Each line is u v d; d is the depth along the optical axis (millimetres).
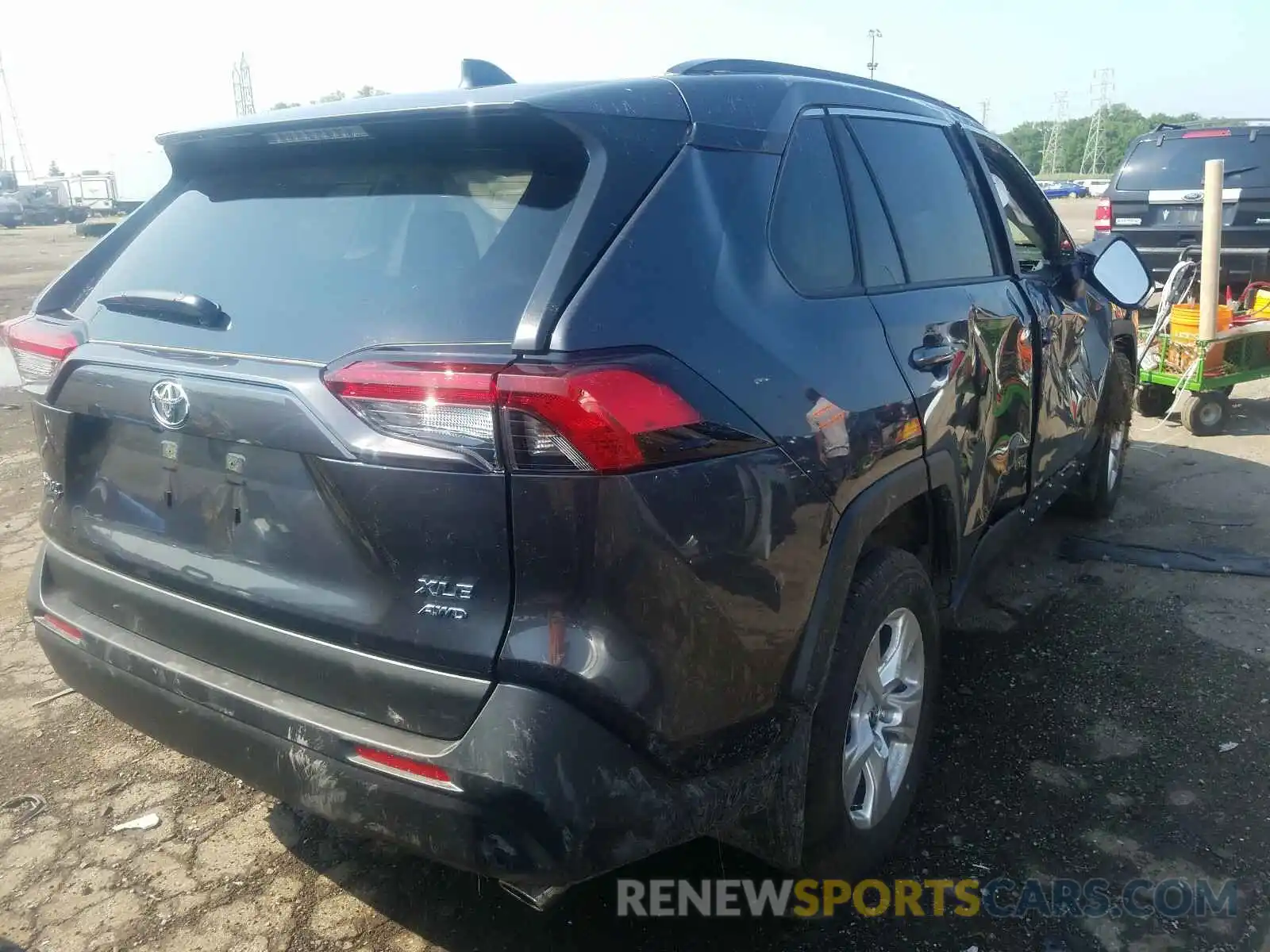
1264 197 9281
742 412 2002
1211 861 2691
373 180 2254
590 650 1778
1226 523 5102
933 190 3189
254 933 2541
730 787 2025
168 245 2533
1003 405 3279
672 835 1908
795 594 2152
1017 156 4066
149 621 2328
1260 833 2789
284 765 2016
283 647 2045
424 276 2004
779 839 2268
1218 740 3229
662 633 1849
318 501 1968
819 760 2348
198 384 2084
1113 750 3205
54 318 2557
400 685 1881
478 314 1886
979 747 3248
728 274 2117
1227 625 4004
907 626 2748
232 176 2580
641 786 1844
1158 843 2770
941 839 2824
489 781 1749
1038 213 4191
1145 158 9883
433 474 1780
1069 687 3596
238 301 2225
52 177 50219
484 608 1811
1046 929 2479
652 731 1849
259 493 2072
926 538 2939
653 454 1800
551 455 1722
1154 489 5672
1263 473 5867
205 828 2953
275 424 1957
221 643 2170
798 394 2164
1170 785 3010
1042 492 3941
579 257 1876
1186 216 9633
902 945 2443
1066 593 4355
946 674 3709
